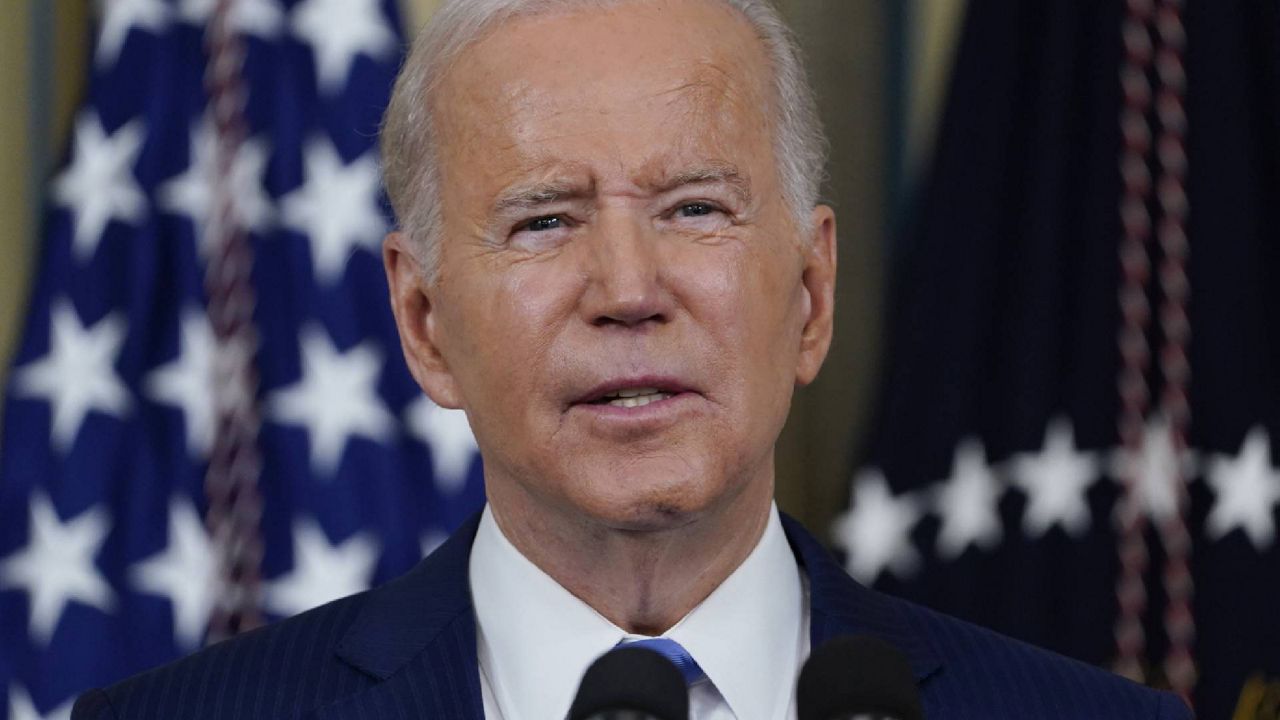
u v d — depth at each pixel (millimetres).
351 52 12914
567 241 6762
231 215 12562
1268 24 12930
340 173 12758
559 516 6934
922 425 12836
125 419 12305
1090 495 12531
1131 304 12633
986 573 12648
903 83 14234
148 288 12438
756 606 7211
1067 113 12844
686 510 6617
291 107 12789
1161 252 12664
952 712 7207
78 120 12648
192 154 12633
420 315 7508
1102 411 12578
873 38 14250
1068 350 12719
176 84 12719
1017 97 13031
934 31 14242
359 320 12672
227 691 7195
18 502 12164
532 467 6750
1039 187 12766
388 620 7391
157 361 12422
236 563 12328
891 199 14188
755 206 6852
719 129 6809
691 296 6621
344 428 12477
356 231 12711
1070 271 12789
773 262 6871
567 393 6625
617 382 6559
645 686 5137
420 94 7223
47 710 11906
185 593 12180
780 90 7180
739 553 7168
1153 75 12812
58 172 12797
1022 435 12625
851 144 14172
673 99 6770
